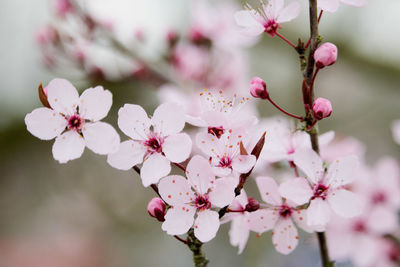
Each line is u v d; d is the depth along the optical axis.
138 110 0.39
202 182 0.38
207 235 0.37
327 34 0.63
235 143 0.38
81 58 0.54
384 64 0.64
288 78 0.65
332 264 0.39
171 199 0.38
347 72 0.66
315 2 0.38
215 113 0.38
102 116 0.38
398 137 0.47
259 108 0.60
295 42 0.64
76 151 0.38
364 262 0.47
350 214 0.38
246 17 0.40
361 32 0.63
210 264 0.66
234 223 0.40
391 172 0.48
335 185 0.39
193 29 0.56
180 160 0.38
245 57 0.58
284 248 0.39
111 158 0.38
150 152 0.38
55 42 0.54
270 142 0.40
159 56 0.56
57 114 0.39
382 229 0.47
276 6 0.39
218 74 0.55
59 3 0.54
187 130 0.47
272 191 0.39
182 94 0.50
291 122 0.41
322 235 0.39
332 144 0.47
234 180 0.38
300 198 0.38
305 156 0.39
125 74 0.55
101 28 0.54
